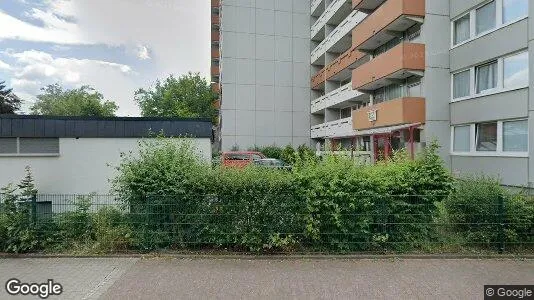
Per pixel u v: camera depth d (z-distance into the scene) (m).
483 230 5.95
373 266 5.25
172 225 5.90
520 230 5.95
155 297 4.14
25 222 5.87
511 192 6.30
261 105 31.09
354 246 5.82
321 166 5.99
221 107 31.17
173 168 6.00
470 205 5.95
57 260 5.47
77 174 8.63
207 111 34.09
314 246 5.87
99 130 8.73
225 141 30.39
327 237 5.85
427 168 6.02
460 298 4.18
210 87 36.69
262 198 5.81
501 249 5.83
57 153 8.60
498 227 5.89
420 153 6.43
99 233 5.88
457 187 6.09
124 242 5.82
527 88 10.96
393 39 17.95
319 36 31.72
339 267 5.20
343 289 4.40
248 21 30.86
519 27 11.27
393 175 6.00
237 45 30.66
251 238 5.73
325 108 29.09
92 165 8.70
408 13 14.52
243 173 5.93
